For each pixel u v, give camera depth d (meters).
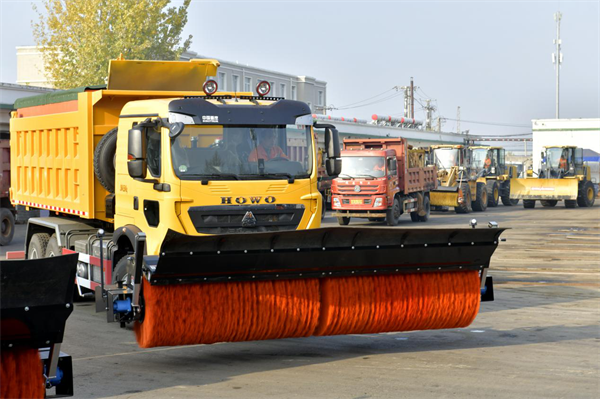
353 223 29.17
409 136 54.19
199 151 8.62
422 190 30.61
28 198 13.02
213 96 9.12
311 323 8.10
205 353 8.71
